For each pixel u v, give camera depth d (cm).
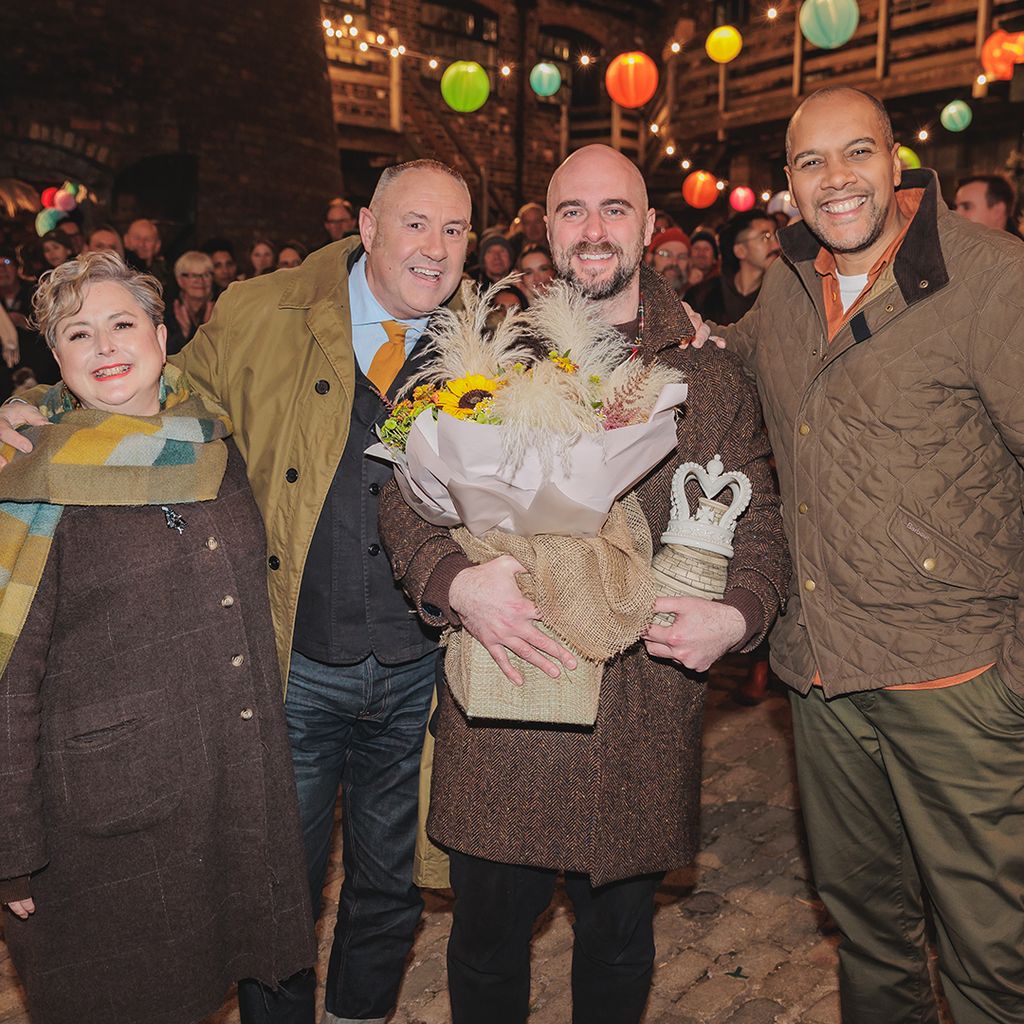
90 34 973
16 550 173
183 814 186
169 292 681
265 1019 219
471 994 208
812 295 205
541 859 193
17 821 171
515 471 169
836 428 200
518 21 1659
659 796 197
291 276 227
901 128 1440
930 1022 226
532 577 178
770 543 199
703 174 1092
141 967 186
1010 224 524
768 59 1516
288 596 214
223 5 1052
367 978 239
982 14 1226
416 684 230
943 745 196
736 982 267
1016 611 190
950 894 200
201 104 1035
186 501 187
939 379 190
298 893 204
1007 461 194
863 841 218
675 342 202
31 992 184
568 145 1759
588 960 209
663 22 1788
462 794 197
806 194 198
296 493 215
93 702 180
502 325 181
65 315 183
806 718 217
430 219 211
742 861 327
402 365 221
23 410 186
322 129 1153
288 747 204
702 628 182
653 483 200
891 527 194
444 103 1598
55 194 863
